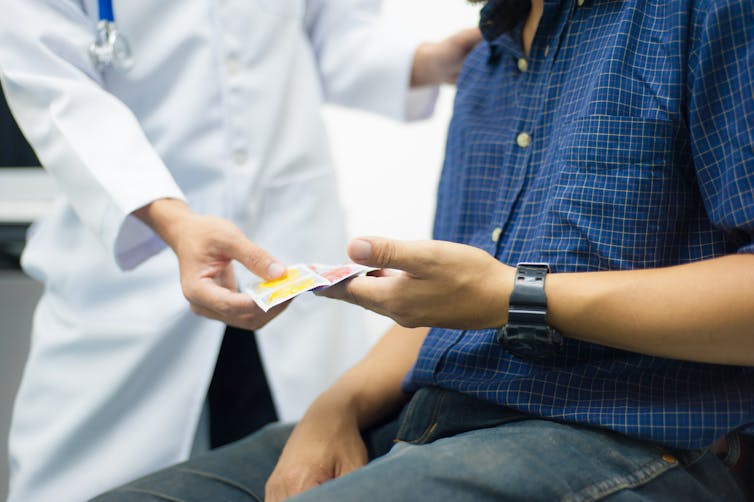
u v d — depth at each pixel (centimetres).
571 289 75
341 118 200
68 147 113
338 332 145
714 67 75
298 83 146
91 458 127
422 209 201
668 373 79
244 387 152
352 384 104
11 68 116
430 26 195
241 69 136
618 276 75
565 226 82
